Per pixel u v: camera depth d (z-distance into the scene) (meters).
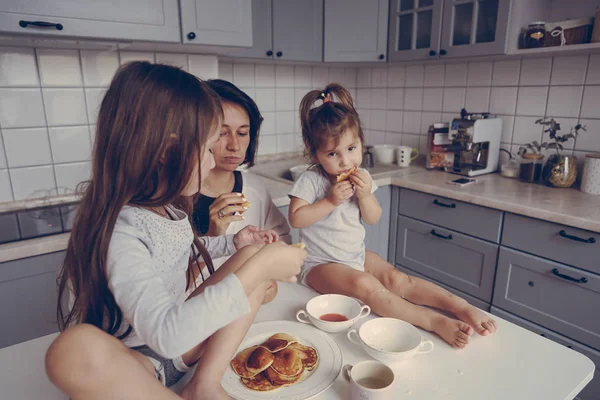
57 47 1.66
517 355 0.81
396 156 2.54
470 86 2.29
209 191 1.34
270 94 2.56
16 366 0.81
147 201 0.69
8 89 1.63
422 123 2.58
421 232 2.09
